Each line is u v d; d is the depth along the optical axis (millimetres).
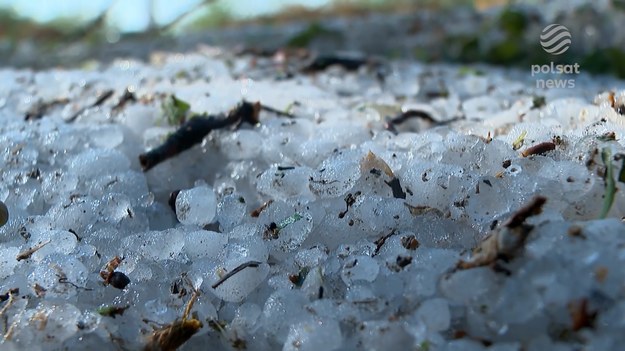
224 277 218
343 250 224
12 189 270
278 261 233
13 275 228
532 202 208
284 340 206
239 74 438
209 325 215
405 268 211
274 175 254
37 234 243
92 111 341
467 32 813
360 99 373
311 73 459
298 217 236
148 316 214
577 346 187
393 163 253
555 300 189
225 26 1270
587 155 235
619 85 474
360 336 198
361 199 237
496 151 246
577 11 725
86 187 270
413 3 1188
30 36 1374
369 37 882
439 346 192
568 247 196
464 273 199
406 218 233
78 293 223
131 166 289
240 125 303
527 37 730
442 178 235
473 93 408
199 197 249
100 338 213
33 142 295
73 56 954
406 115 326
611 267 191
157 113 322
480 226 223
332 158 256
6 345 207
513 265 198
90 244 240
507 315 193
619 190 221
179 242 234
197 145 292
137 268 229
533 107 328
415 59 792
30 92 388
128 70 462
